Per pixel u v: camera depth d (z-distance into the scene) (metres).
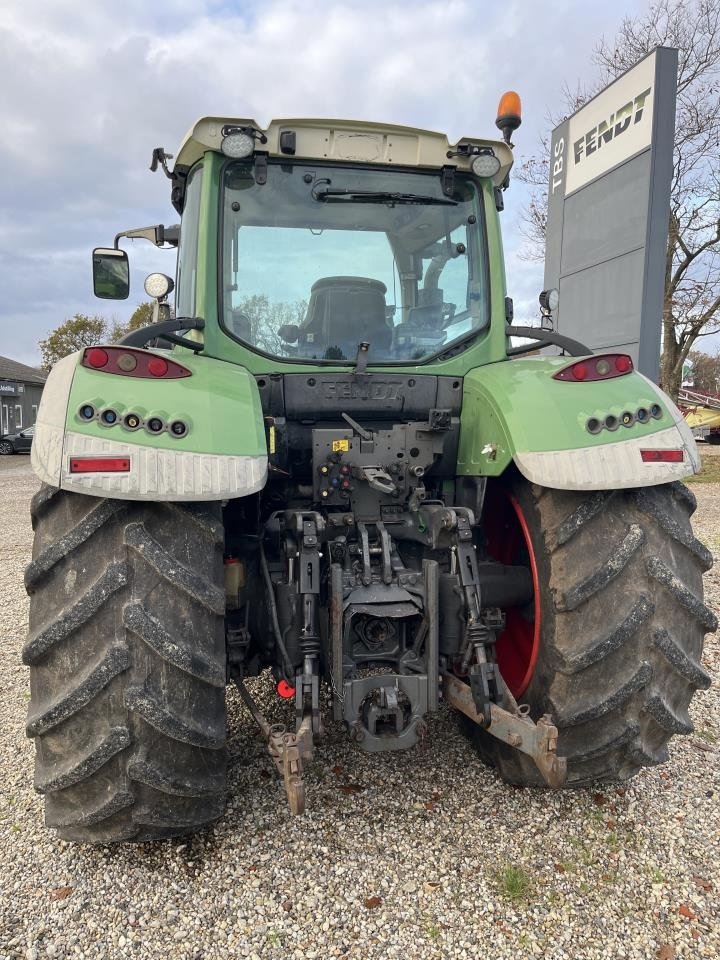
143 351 2.16
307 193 2.92
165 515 2.06
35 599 2.07
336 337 2.92
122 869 2.27
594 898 2.14
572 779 2.37
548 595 2.33
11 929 2.04
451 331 3.04
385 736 2.31
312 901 2.12
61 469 1.94
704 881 2.21
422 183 3.01
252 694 3.59
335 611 2.31
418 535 2.69
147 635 1.95
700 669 2.31
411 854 2.33
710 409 22.41
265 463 2.12
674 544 2.33
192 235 2.99
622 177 6.85
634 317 6.69
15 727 3.37
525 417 2.40
